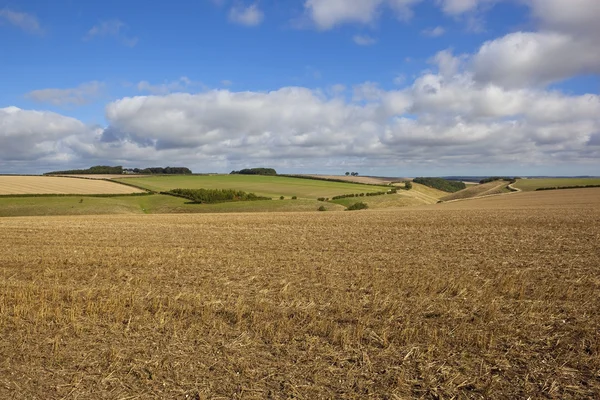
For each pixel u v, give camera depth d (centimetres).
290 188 10606
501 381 659
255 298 1123
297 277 1387
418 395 626
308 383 659
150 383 664
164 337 844
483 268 1495
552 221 3244
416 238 2419
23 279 1426
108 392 642
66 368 719
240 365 716
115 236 2686
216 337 843
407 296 1126
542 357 738
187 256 1834
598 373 678
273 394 631
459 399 615
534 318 926
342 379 672
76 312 989
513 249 1941
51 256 1883
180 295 1143
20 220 4319
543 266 1527
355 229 3000
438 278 1315
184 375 687
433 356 745
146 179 11894
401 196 9538
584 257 1708
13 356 768
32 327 905
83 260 1761
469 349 771
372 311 989
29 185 8612
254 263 1653
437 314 968
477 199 8500
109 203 7244
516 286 1210
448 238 2392
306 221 3819
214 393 633
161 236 2675
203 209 7338
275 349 782
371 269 1506
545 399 610
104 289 1242
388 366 709
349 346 785
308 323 915
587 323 895
